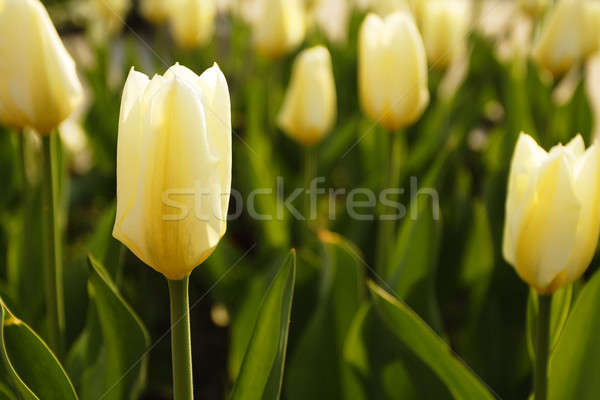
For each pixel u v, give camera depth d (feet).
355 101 3.84
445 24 3.43
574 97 3.38
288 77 3.94
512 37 4.51
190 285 3.20
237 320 2.70
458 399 2.39
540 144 3.28
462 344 2.83
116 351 2.43
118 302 2.38
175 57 3.85
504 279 2.82
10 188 3.32
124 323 2.40
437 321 2.71
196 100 1.87
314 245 2.98
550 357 2.37
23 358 2.25
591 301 2.35
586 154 2.21
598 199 2.22
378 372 2.53
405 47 2.68
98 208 3.81
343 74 3.86
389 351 2.51
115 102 3.73
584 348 2.36
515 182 2.25
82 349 2.60
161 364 3.07
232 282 2.98
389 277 2.69
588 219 2.22
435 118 3.46
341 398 2.60
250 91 3.47
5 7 2.33
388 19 2.70
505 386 2.77
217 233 2.02
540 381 2.30
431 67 3.50
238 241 3.45
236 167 3.32
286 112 3.07
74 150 3.76
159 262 2.01
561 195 2.21
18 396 2.30
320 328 2.58
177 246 1.98
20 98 2.36
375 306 2.49
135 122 1.95
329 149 3.47
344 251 2.56
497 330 2.80
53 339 2.45
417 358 2.45
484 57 4.08
